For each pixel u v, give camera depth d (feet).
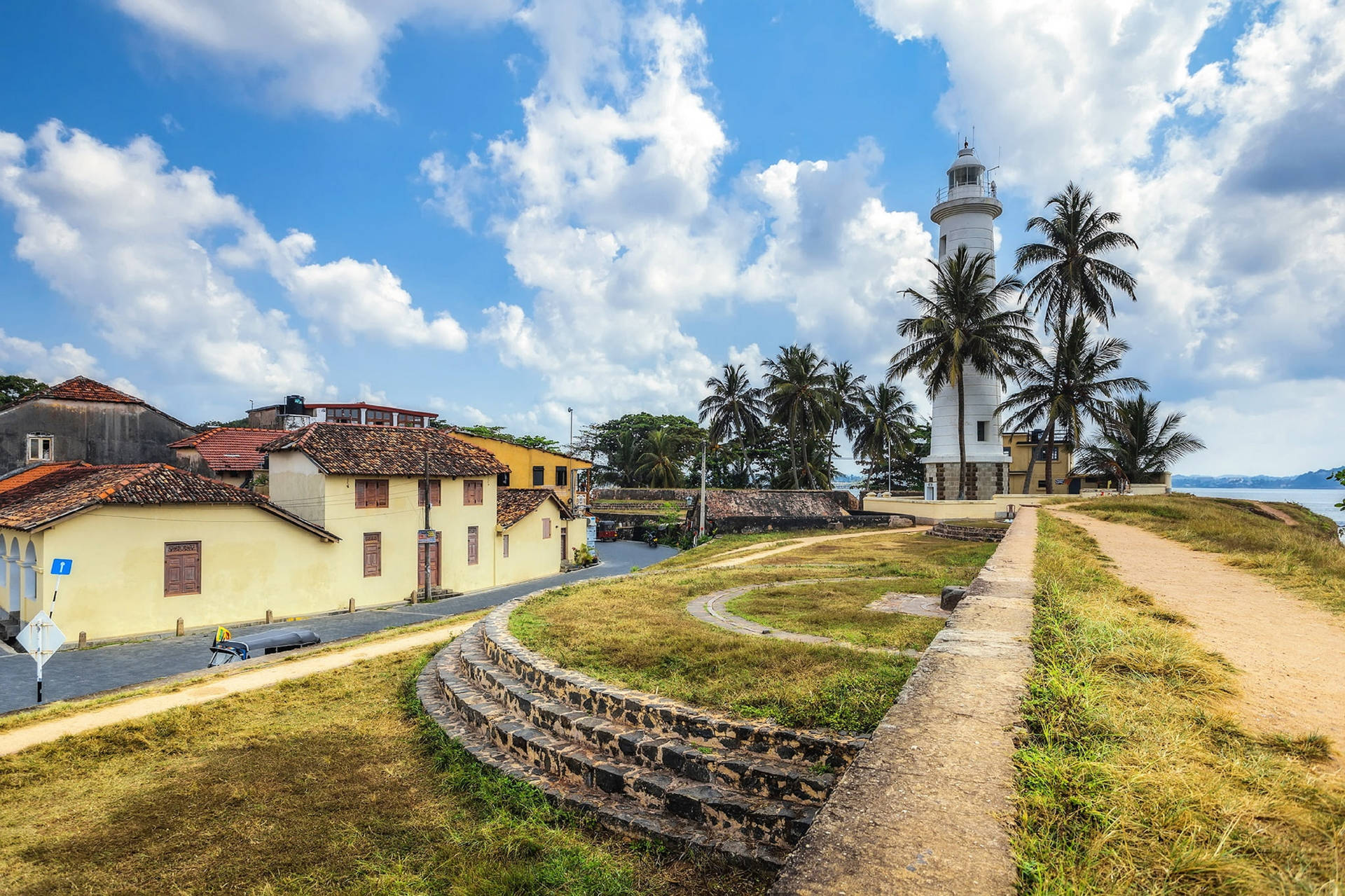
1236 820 9.31
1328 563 34.12
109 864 19.01
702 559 87.71
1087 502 99.45
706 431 236.43
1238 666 17.44
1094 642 17.83
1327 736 12.47
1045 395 127.44
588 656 28.48
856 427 196.24
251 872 18.35
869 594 41.24
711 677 24.23
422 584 90.84
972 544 80.07
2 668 55.47
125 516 65.46
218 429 122.93
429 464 91.40
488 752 25.40
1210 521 63.62
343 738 28.91
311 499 82.64
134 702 35.45
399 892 16.75
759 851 17.11
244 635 67.56
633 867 17.51
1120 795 9.83
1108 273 122.21
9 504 73.72
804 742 18.63
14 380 138.00
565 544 122.01
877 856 8.52
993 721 12.64
